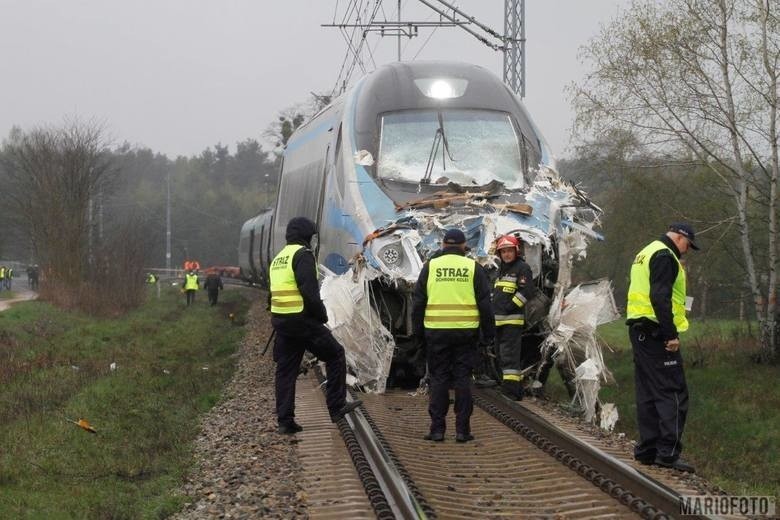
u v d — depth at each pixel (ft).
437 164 71.82
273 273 52.13
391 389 71.72
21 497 46.73
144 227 232.53
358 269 66.49
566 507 38.32
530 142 74.38
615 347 138.72
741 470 67.36
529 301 66.13
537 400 65.46
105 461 56.24
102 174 210.38
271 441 52.65
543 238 65.00
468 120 74.43
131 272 207.82
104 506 44.73
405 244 64.44
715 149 123.13
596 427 56.75
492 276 65.26
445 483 42.52
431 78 77.51
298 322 51.37
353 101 78.69
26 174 199.62
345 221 71.92
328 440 51.37
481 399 63.98
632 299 45.29
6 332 124.06
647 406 45.37
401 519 35.19
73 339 129.49
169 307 215.92
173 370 102.94
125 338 138.10
